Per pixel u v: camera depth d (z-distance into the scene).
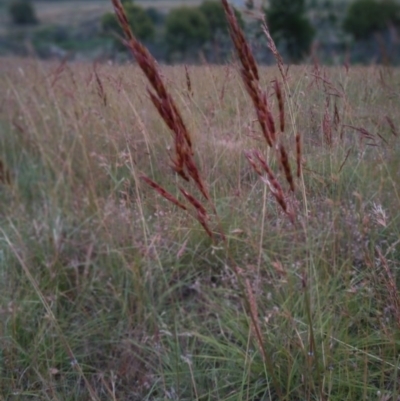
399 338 2.30
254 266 2.68
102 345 2.78
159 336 2.62
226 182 2.79
